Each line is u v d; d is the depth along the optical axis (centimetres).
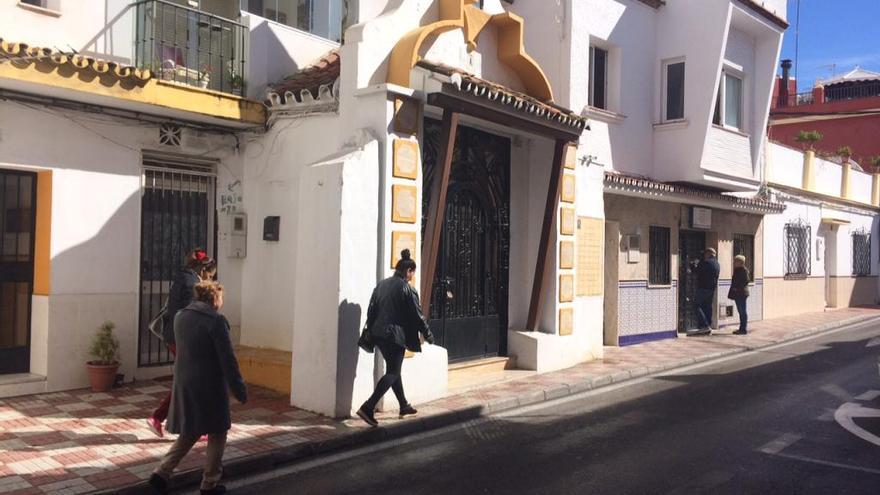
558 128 1059
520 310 1156
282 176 973
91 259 868
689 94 1455
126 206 900
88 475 578
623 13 1398
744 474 612
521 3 1298
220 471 562
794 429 769
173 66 935
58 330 841
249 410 800
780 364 1227
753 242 1881
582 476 609
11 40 784
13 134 801
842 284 2431
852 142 3105
